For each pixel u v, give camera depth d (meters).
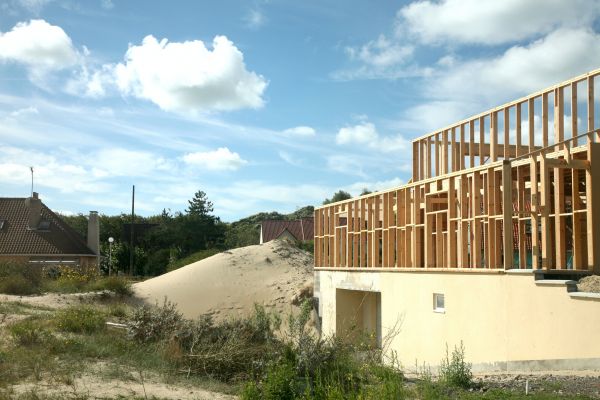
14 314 18.19
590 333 10.27
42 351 11.95
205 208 56.78
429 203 16.11
